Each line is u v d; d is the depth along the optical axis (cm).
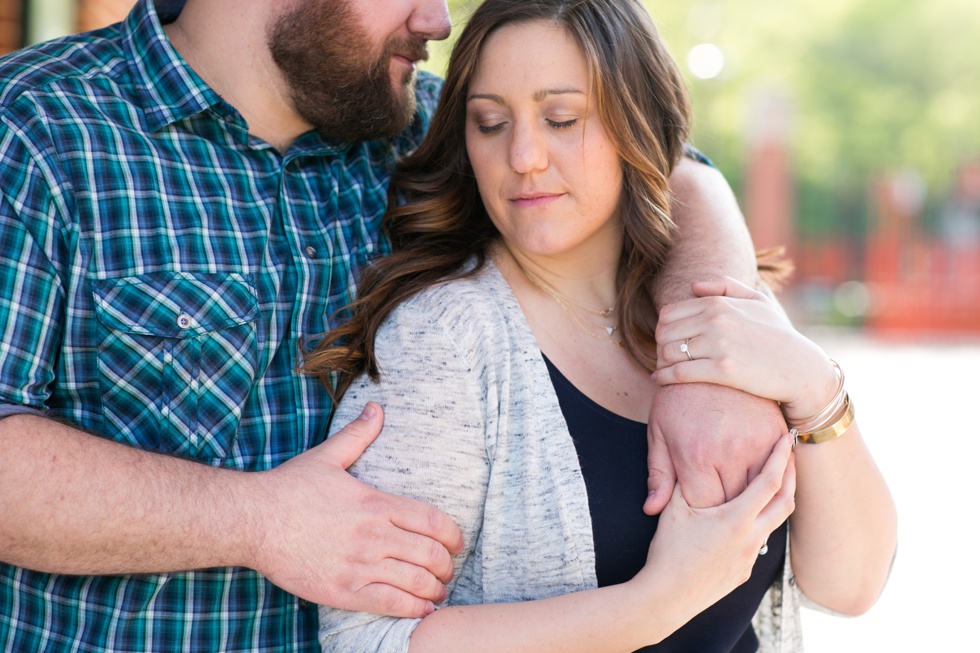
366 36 200
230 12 202
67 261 179
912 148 2308
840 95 2320
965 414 933
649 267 192
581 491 168
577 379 181
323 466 168
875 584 186
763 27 2317
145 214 185
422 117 235
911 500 638
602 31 175
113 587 176
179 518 162
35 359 173
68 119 184
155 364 181
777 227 1819
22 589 179
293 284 193
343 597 163
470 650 158
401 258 187
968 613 455
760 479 162
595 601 158
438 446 168
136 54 197
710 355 167
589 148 175
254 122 206
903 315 1944
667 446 169
